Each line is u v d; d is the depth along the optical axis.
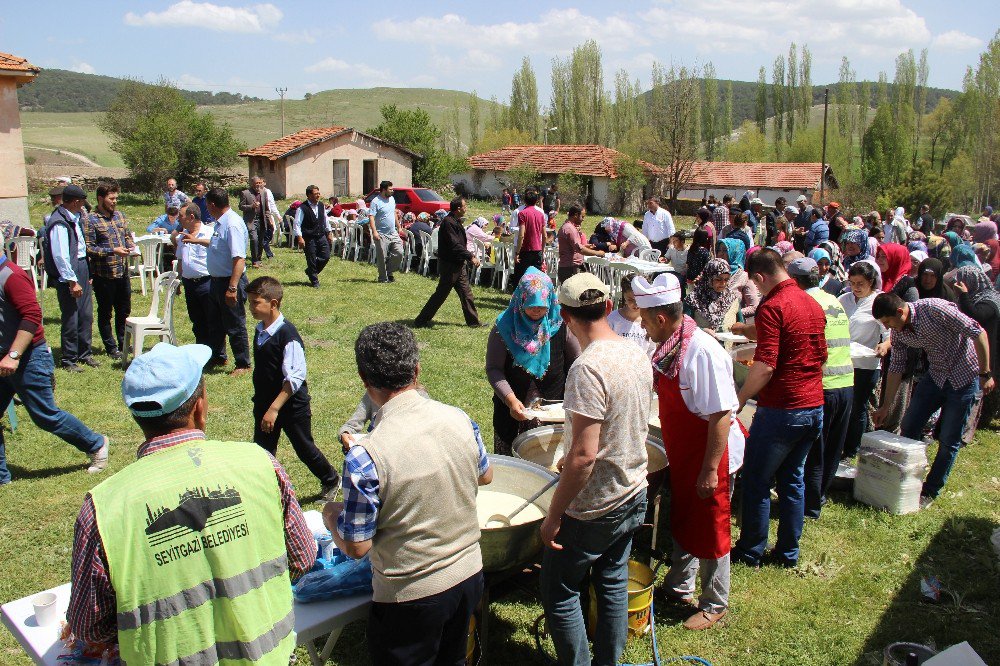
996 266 9.84
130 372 2.04
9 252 10.68
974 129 62.31
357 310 10.98
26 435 6.00
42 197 26.23
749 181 44.19
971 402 5.17
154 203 29.14
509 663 3.47
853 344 5.82
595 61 62.25
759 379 4.01
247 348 7.73
